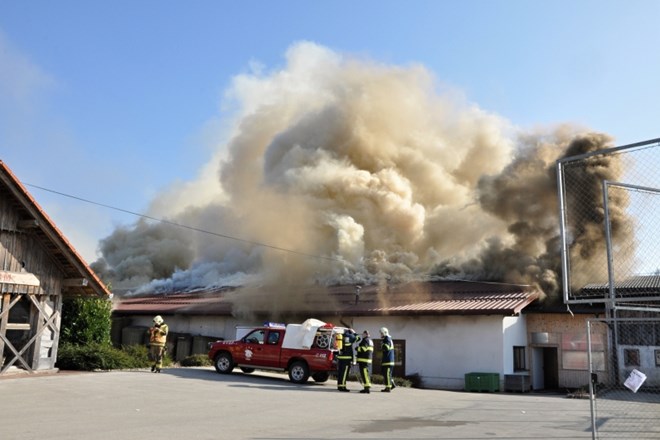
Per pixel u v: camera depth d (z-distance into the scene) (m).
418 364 21.80
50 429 8.22
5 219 14.85
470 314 20.64
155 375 16.48
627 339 19.52
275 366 17.19
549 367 22.36
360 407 12.34
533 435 8.95
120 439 7.69
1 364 14.59
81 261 16.23
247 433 8.60
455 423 10.22
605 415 11.52
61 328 18.42
